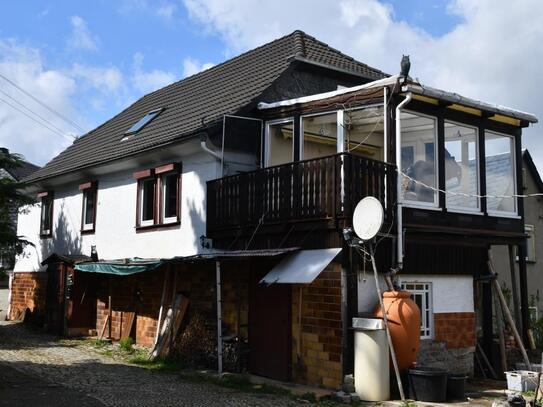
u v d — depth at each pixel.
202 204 14.76
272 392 10.82
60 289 18.62
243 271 13.43
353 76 17.20
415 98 12.25
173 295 14.52
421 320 12.67
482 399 10.95
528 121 14.52
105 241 18.55
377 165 11.65
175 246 15.55
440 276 13.06
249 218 13.20
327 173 11.55
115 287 17.70
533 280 21.22
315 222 11.72
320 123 13.90
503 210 14.20
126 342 15.97
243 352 12.79
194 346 13.33
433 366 12.65
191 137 14.27
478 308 14.02
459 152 13.35
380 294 10.62
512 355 13.80
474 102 13.02
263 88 15.12
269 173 12.84
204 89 19.11
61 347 15.91
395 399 10.62
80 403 9.44
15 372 12.01
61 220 21.19
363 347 10.52
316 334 11.51
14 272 23.64
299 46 17.16
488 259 13.92
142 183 17.20
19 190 21.41
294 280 10.98
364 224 10.52
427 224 12.39
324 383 11.23
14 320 22.66
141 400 9.80
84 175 19.58
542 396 10.19
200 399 10.03
